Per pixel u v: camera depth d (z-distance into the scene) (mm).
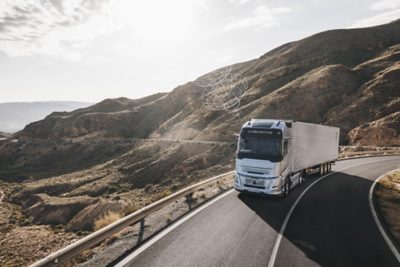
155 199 15195
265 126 15094
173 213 12188
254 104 84250
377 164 32219
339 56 112000
